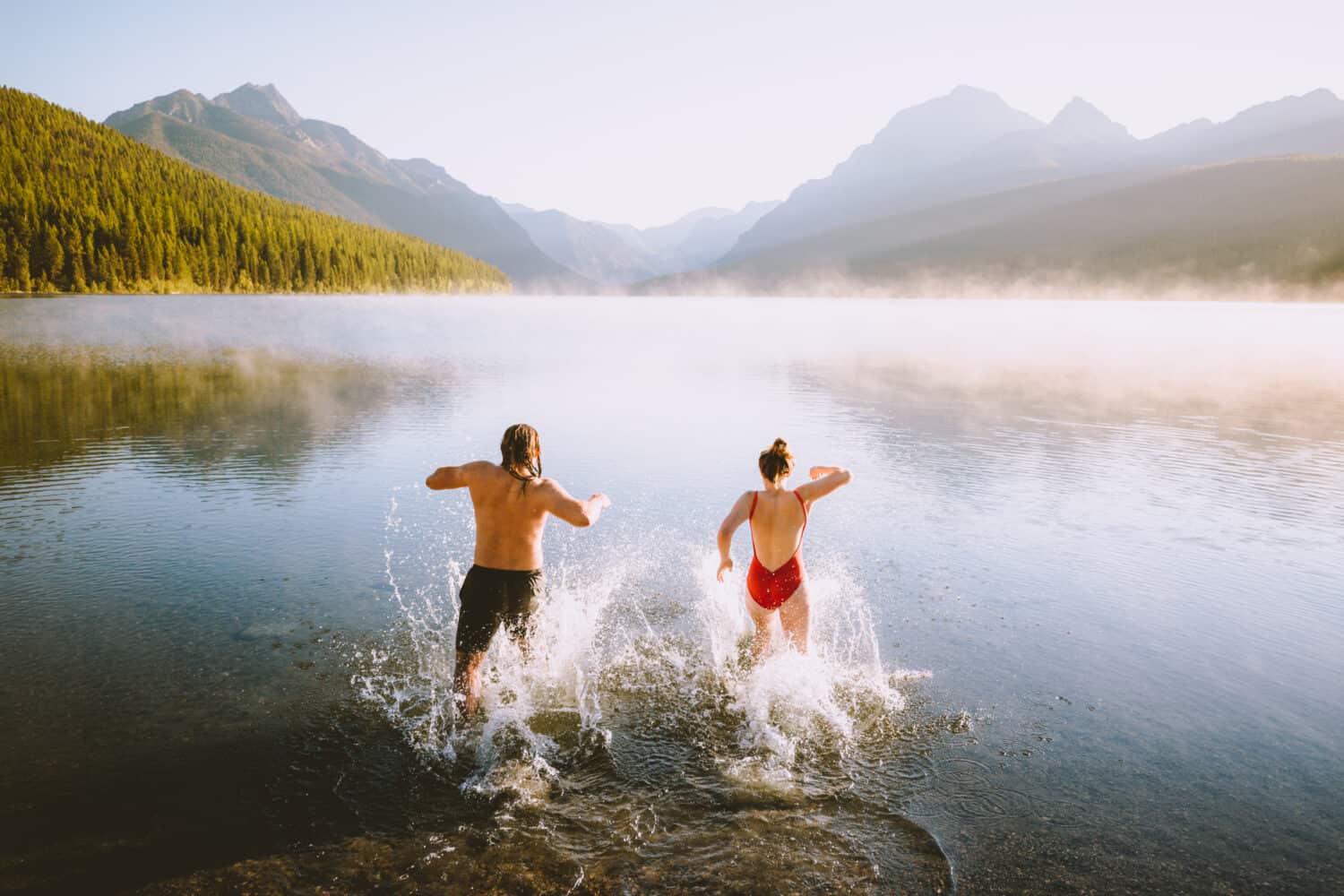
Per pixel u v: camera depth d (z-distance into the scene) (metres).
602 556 6.13
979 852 2.75
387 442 10.26
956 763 3.32
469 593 3.99
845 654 4.37
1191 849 2.76
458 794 3.09
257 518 6.88
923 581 5.56
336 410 12.74
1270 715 3.73
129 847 2.71
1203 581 5.58
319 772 3.20
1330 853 2.74
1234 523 7.02
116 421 11.45
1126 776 3.22
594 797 3.08
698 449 10.16
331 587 5.31
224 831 2.81
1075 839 2.83
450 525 6.79
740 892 2.55
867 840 2.82
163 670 4.05
